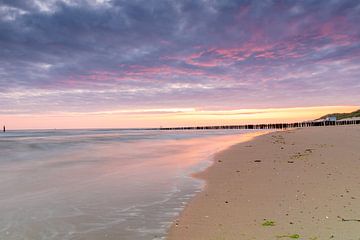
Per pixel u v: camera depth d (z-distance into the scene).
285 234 6.11
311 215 7.09
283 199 8.54
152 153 23.58
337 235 5.88
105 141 39.88
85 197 9.79
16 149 26.64
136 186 11.32
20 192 10.51
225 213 7.75
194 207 8.47
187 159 19.36
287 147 22.34
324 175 11.23
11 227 7.23
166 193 10.18
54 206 8.85
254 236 6.15
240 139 39.75
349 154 16.22
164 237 6.49
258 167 14.03
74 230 7.02
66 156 21.39
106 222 7.48
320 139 28.39
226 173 13.23
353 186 9.41
